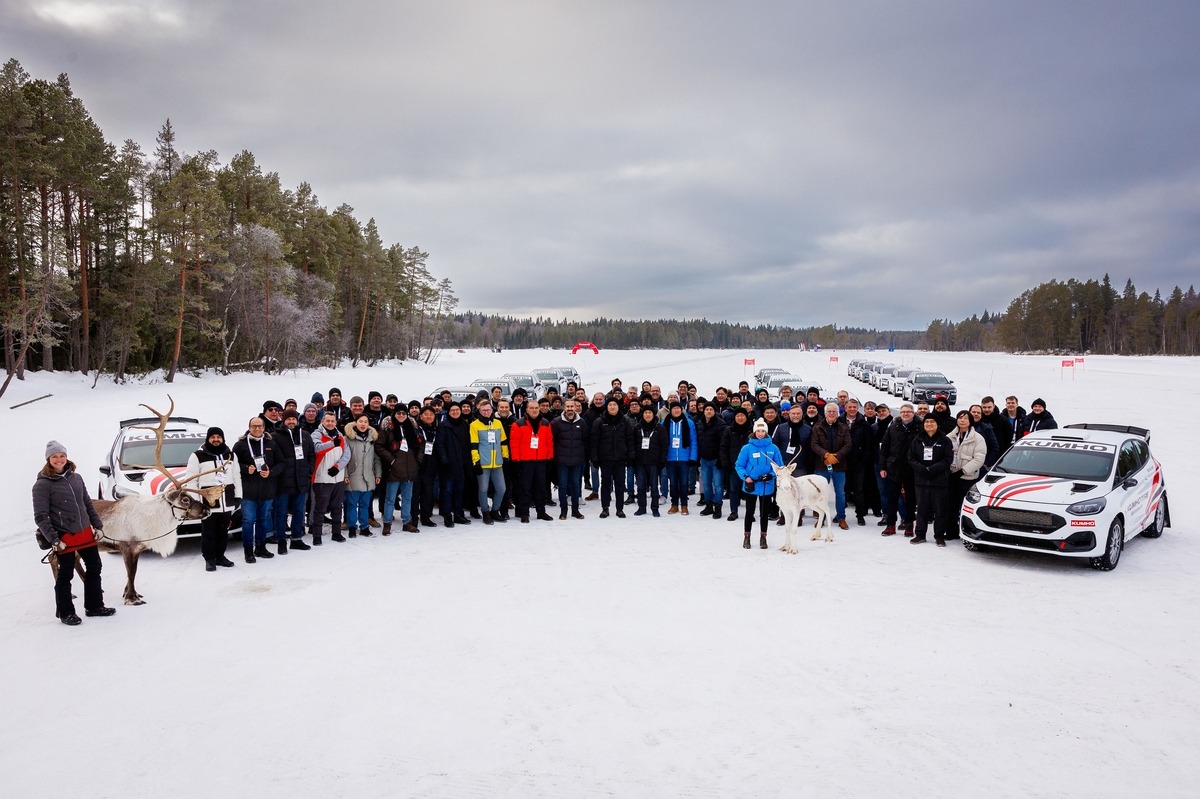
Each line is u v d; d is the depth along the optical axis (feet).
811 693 17.90
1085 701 17.51
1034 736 15.79
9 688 18.21
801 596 25.73
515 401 45.44
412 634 21.97
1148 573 28.84
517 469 40.47
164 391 105.09
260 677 18.84
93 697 17.71
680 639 21.53
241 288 143.84
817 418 40.65
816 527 37.04
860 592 26.21
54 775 14.24
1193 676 18.95
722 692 17.97
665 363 273.33
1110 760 14.79
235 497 30.68
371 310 248.11
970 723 16.37
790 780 14.01
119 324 116.57
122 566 30.12
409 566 29.78
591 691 18.03
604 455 40.16
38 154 95.35
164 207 118.21
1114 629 22.40
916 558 31.30
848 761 14.73
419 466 36.78
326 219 199.41
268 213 166.09
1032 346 517.96
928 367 224.74
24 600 25.54
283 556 31.65
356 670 19.30
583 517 40.70
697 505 45.19
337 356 203.31
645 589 26.53
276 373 155.12
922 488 33.78
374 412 39.52
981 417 37.83
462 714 16.81
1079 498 29.17
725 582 27.45
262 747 15.37
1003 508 30.07
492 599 25.38
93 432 61.93
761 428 32.55
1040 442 34.32
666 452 40.55
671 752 15.12
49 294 96.89
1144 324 449.89
